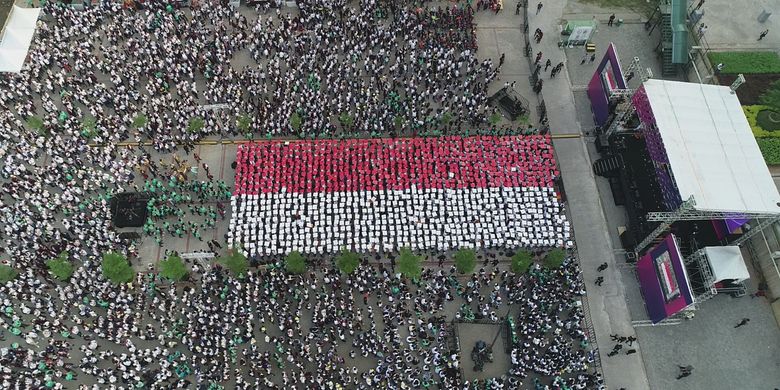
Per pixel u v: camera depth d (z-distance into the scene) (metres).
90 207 56.78
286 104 63.00
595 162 63.22
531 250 57.06
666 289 51.31
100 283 52.34
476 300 54.38
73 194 56.94
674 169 50.16
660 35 73.19
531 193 58.62
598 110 64.38
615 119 61.25
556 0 75.25
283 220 56.41
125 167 59.59
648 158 60.62
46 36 67.81
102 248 54.59
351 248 55.50
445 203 58.03
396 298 53.69
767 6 75.38
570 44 71.81
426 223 57.06
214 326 50.78
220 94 64.00
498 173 59.59
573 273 54.59
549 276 54.16
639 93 55.84
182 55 66.00
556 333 51.69
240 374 49.47
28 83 64.38
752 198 49.09
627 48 72.50
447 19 71.62
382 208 57.22
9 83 63.94
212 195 58.88
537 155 61.09
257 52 67.75
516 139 61.94
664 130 52.28
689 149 51.31
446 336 52.62
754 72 69.19
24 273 52.91
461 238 56.00
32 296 51.81
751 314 55.25
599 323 54.50
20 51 64.56
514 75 69.38
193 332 50.16
